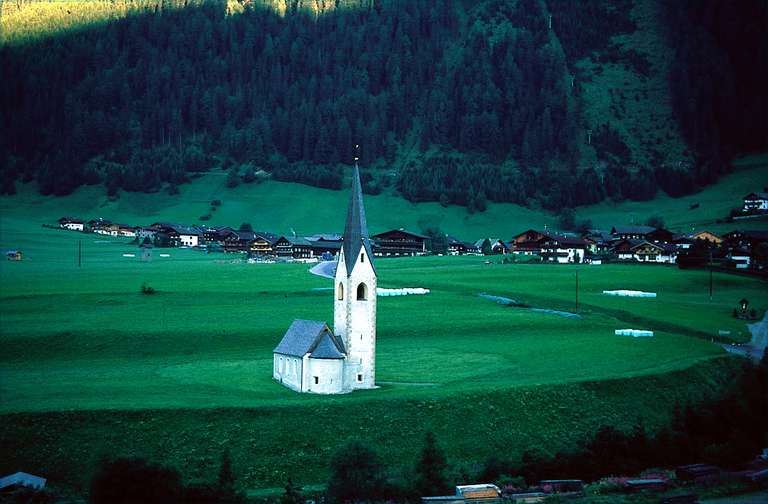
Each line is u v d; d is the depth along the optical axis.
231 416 173.38
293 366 197.62
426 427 178.75
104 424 168.88
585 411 193.38
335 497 147.50
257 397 187.38
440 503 145.62
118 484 143.75
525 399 192.50
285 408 176.88
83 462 161.25
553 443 181.50
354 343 198.62
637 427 180.62
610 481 159.75
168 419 171.00
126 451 163.50
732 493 153.88
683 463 175.12
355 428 175.38
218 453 164.75
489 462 165.25
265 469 162.38
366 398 185.00
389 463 167.25
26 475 154.12
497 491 150.50
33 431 166.38
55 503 147.00
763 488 157.25
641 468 170.88
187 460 162.25
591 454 169.50
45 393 188.62
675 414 196.00
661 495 152.00
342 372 194.50
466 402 187.38
